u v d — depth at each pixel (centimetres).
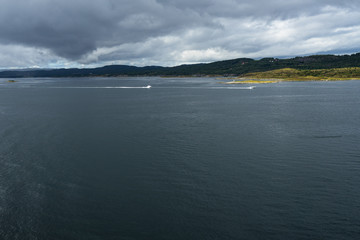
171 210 3706
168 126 8650
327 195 4056
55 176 4772
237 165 5228
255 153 5900
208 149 6200
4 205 3828
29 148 6319
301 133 7550
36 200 3972
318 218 3497
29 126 8762
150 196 4078
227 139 7012
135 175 4812
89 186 4403
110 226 3388
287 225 3372
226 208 3741
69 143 6738
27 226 3381
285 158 5572
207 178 4669
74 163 5378
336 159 5472
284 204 3822
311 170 4959
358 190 4194
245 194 4103
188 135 7450
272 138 7069
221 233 3244
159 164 5309
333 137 7081
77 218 3547
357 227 3312
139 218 3541
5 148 6309
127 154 5903
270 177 4688
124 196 4084
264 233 3234
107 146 6488
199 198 4006
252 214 3597
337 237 3153
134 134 7606
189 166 5200
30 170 5025
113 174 4856
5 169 5062
